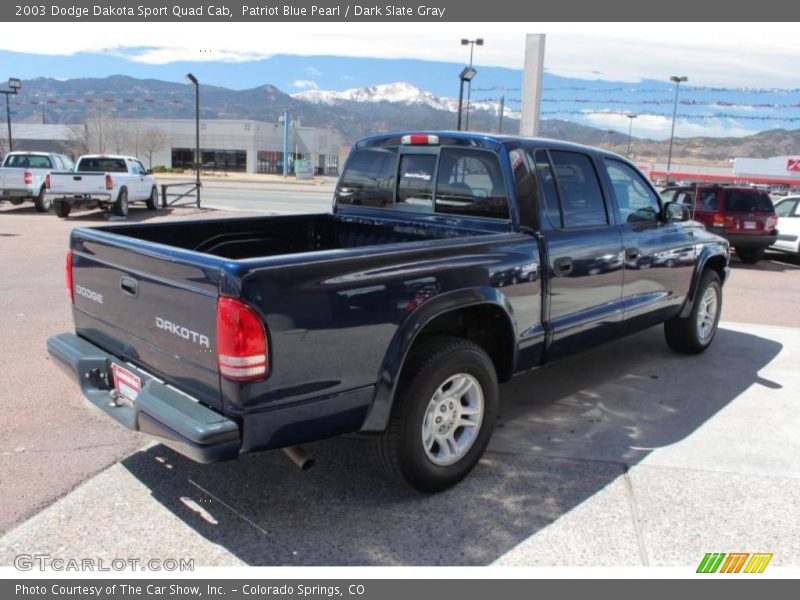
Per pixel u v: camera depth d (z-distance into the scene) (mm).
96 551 2975
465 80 15469
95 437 4086
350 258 2992
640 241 4941
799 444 4238
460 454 3580
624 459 3982
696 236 5773
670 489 3625
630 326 5051
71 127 73750
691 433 4387
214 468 3756
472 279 3527
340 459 3910
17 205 21406
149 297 3139
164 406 2885
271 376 2762
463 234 4273
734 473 3822
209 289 2764
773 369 5824
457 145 4289
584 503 3467
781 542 3154
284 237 4895
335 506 3391
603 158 4770
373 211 4895
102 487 3506
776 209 14531
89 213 19578
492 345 3939
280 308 2756
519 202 4016
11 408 4484
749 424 4555
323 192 39375
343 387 3008
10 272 9352
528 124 11766
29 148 75125
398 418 3262
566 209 4336
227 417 2779
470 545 3084
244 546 3041
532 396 5055
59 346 3729
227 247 4555
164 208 21906
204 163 80938
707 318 6250
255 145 79500
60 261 10422
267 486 3578
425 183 4527
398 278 3164
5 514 3213
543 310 4070
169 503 3375
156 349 3145
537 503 3459
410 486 3418
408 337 3207
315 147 86688
